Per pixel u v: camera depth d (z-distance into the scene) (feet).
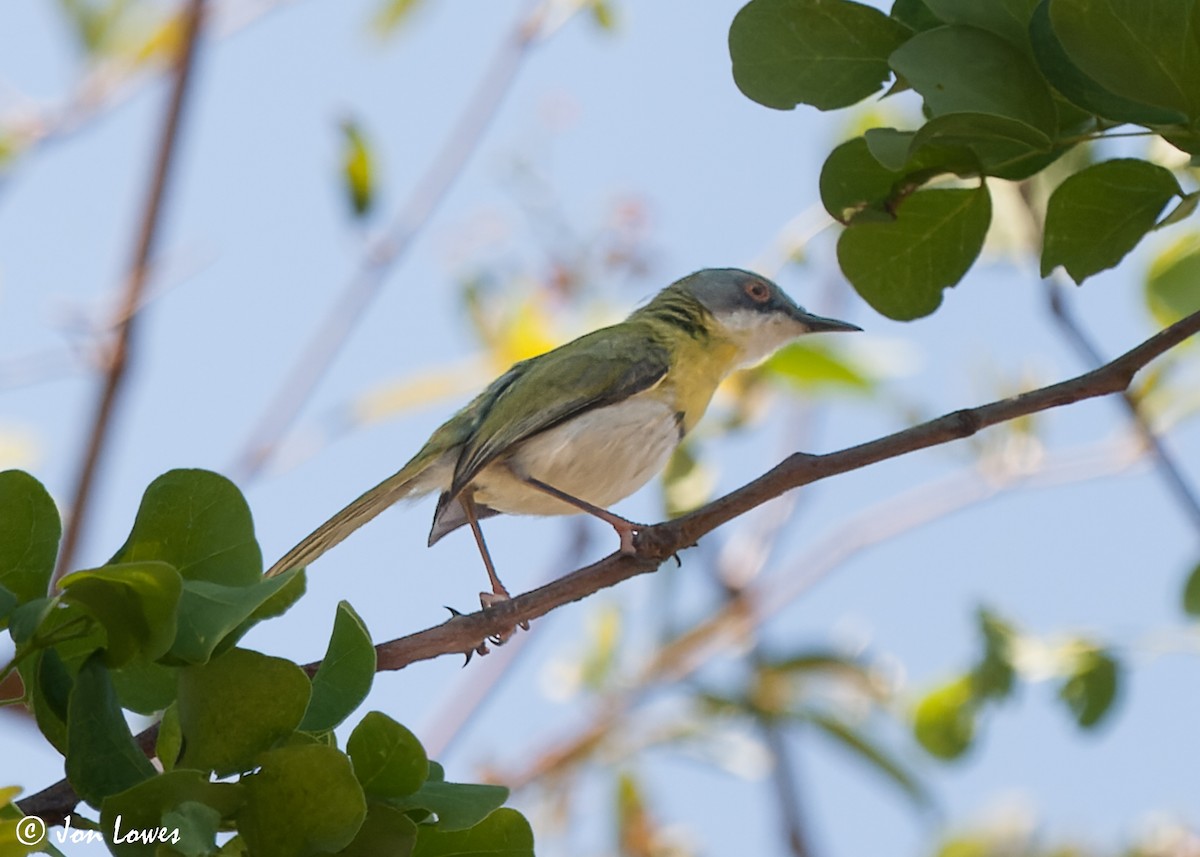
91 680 19.44
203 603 19.54
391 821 19.48
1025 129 23.41
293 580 20.31
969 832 47.70
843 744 43.45
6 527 20.53
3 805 17.19
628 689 47.24
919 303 27.58
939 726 42.45
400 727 19.57
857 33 25.44
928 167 25.85
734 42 25.64
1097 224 25.23
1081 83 23.44
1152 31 22.03
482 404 39.42
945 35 23.73
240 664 19.85
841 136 45.60
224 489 21.07
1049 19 23.20
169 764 20.99
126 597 19.03
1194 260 36.63
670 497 46.44
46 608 18.95
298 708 19.90
